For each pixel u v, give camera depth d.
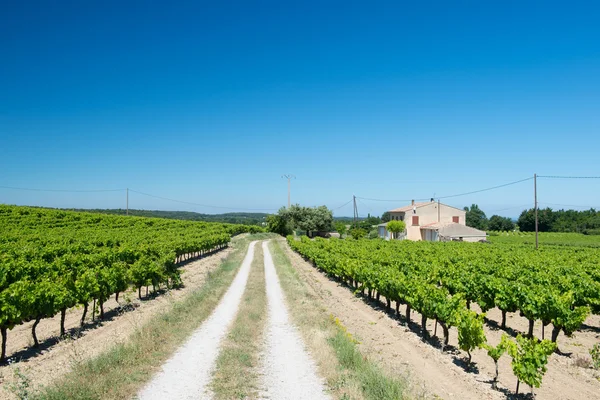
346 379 8.93
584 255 34.50
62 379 8.27
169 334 12.05
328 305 18.58
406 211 72.94
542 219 101.75
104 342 11.74
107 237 37.72
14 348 11.30
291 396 8.24
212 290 20.12
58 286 12.70
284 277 27.30
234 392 8.21
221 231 68.12
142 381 8.59
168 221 75.75
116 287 16.62
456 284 17.39
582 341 14.01
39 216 58.84
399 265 23.98
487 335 14.45
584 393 9.29
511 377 10.23
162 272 20.88
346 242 48.41
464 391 9.12
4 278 15.62
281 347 11.72
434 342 13.25
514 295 14.34
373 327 15.08
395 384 8.45
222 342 11.73
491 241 63.75
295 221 87.88
